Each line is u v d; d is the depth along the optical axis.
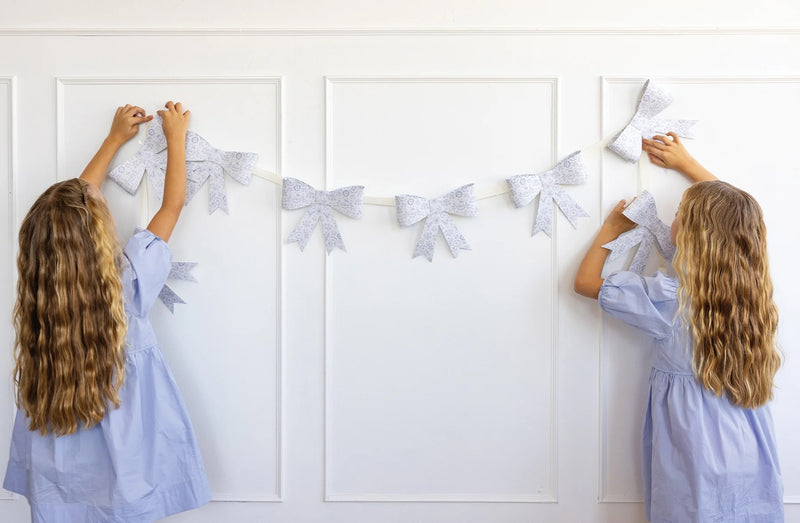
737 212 1.44
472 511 1.68
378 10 1.63
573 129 1.64
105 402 1.39
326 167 1.63
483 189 1.64
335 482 1.68
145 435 1.47
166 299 1.65
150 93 1.63
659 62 1.63
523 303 1.66
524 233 1.65
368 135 1.64
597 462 1.67
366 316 1.66
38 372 1.37
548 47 1.63
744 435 1.44
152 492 1.45
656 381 1.53
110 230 1.45
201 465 1.54
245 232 1.64
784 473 1.67
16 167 1.64
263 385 1.67
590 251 1.61
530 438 1.67
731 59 1.63
